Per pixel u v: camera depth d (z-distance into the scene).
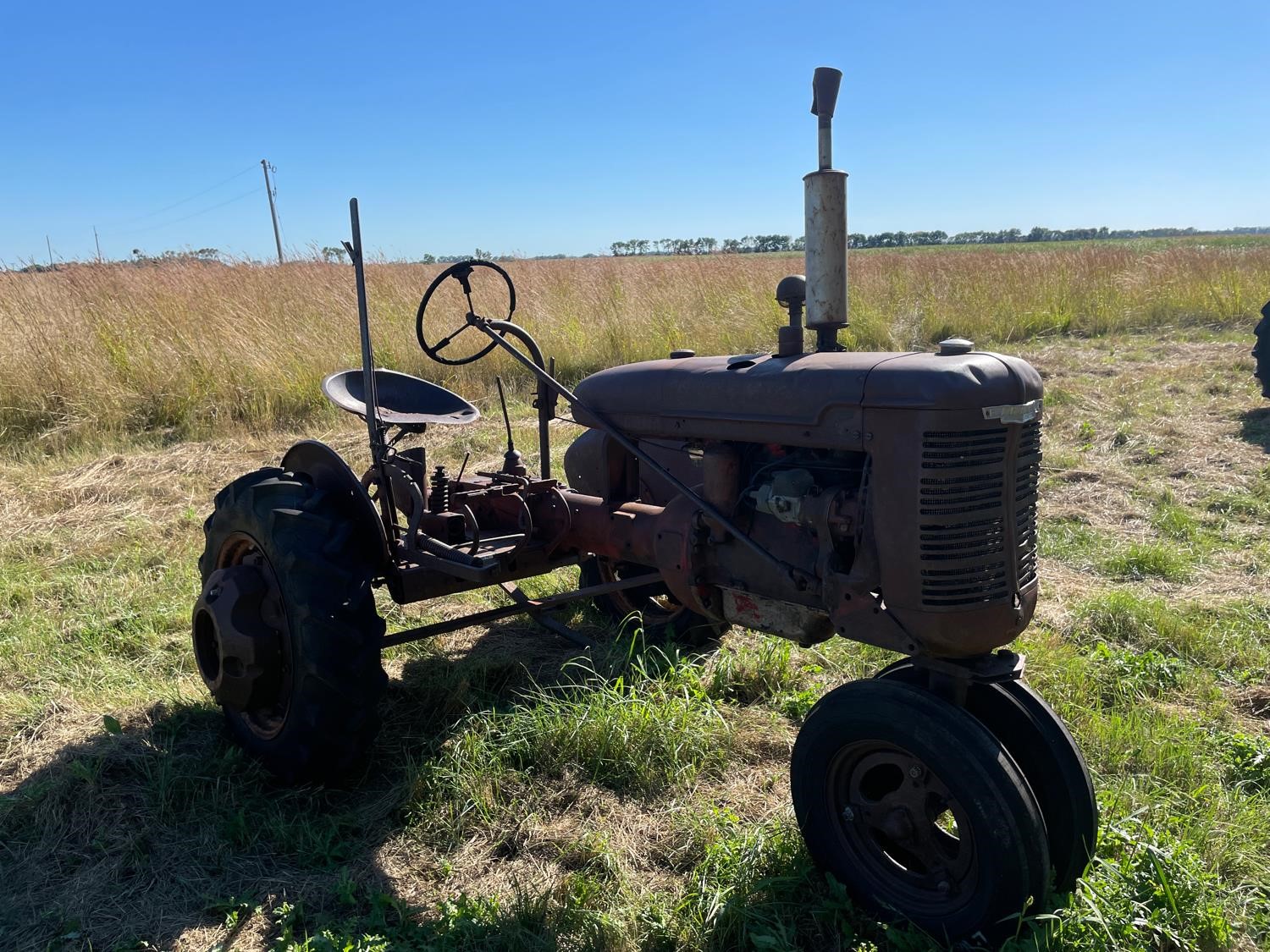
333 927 2.47
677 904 2.54
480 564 3.06
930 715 2.27
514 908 2.49
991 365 2.30
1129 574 4.92
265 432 8.26
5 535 5.60
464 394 9.74
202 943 2.43
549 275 14.37
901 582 2.33
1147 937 2.34
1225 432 7.61
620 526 3.26
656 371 3.04
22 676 3.83
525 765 3.21
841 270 2.67
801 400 2.52
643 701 3.42
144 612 4.45
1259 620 4.26
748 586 2.78
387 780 3.15
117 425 8.12
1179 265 15.30
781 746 3.35
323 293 11.32
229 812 2.93
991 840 2.20
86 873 2.68
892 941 2.33
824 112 2.60
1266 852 2.73
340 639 2.91
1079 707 3.44
